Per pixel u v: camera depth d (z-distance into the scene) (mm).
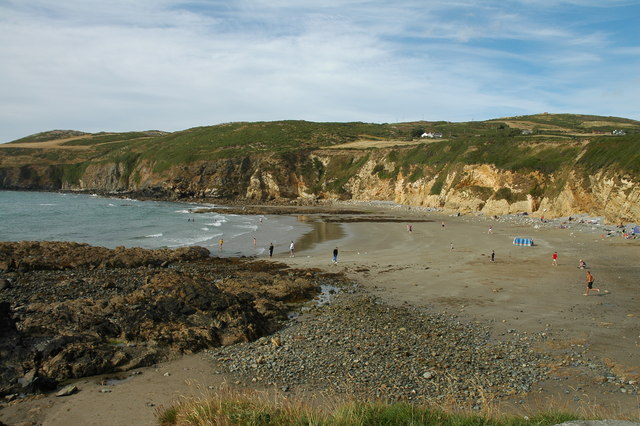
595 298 25094
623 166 54875
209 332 18172
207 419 9961
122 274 30734
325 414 10242
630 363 15672
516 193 76125
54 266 32219
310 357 16453
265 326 20078
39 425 11516
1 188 146750
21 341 15367
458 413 10477
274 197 125438
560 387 13789
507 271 32875
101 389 13758
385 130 168375
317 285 29109
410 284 29281
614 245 43344
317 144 145375
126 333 17438
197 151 138500
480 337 18703
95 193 139250
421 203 100750
